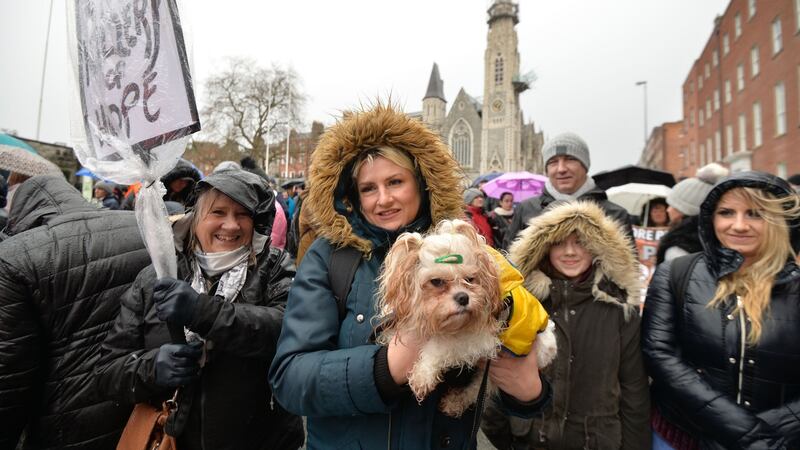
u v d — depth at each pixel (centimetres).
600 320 213
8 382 156
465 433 137
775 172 1792
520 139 6725
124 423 182
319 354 127
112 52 149
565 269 223
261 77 3347
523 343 119
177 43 144
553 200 397
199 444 162
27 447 170
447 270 106
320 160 151
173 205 301
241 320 154
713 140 2755
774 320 183
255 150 3250
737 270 198
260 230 197
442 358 110
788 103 1683
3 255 162
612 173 888
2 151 345
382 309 121
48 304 165
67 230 180
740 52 2203
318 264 147
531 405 128
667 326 209
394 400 119
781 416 178
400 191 146
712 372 194
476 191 671
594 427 203
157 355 144
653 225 620
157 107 144
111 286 182
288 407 128
